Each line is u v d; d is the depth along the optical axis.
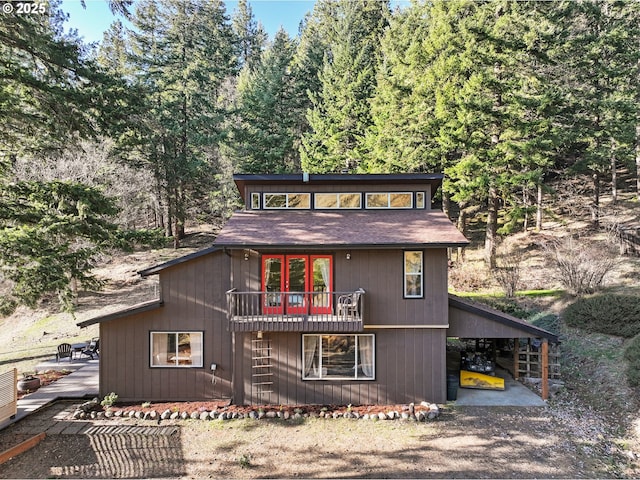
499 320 13.61
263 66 38.12
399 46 31.48
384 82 28.77
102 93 14.30
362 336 13.32
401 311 13.19
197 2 39.81
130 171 26.92
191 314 13.59
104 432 11.24
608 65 25.81
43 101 13.38
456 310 13.82
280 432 11.37
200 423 11.91
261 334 13.20
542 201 31.83
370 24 41.03
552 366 14.77
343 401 13.17
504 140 23.20
